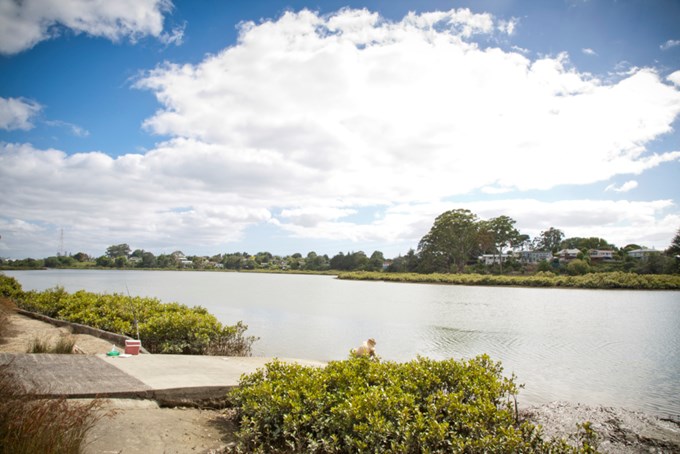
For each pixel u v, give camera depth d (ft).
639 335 68.85
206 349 43.34
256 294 162.09
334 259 538.47
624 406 32.96
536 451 18.70
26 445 13.43
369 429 17.71
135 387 22.44
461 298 152.05
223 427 20.94
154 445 17.40
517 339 64.18
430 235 369.91
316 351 53.26
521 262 402.11
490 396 22.89
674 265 262.67
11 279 83.76
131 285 210.59
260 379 23.76
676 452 23.82
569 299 149.28
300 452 18.01
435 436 17.81
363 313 99.50
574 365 47.26
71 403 19.27
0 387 16.30
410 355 52.42
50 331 46.50
